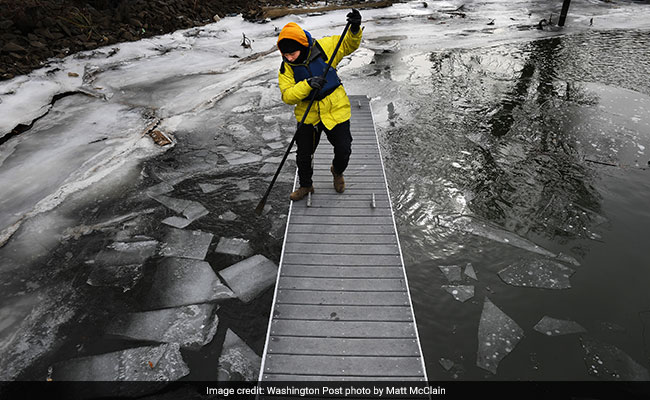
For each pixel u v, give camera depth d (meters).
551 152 5.30
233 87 7.16
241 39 9.70
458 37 10.09
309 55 2.76
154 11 10.18
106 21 9.24
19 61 7.29
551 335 2.98
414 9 13.01
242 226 4.01
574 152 5.29
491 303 3.25
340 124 3.03
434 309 3.21
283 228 3.97
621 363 2.78
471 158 5.19
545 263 3.61
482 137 5.67
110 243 3.77
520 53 8.91
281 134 5.74
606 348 2.88
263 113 6.32
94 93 6.81
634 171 4.88
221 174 4.84
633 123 5.91
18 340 2.89
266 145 5.48
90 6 9.52
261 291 3.28
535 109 6.43
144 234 3.89
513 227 4.05
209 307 3.14
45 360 2.76
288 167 4.96
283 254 3.19
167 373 2.66
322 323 2.63
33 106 6.18
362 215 3.59
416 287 3.40
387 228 3.44
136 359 2.74
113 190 4.51
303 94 2.72
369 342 2.51
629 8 12.95
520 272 3.52
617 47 9.16
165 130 5.79
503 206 4.35
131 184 4.62
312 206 3.71
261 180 4.73
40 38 7.98
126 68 7.87
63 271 3.47
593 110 6.32
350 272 3.01
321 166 4.36
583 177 4.79
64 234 3.87
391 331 2.58
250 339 2.90
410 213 4.25
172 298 3.22
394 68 8.17
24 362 2.74
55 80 7.03
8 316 3.07
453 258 3.69
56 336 2.92
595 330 3.01
